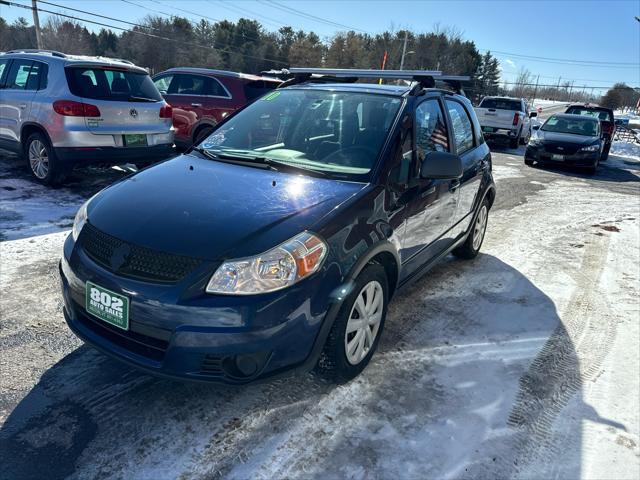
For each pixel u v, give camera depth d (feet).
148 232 7.39
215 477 6.65
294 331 7.20
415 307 12.14
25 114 20.26
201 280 6.85
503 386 9.09
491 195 16.08
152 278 7.02
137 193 8.55
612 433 8.02
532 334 11.19
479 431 7.86
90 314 7.72
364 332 8.87
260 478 6.69
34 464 6.68
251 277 6.89
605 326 11.83
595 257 17.16
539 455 7.43
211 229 7.34
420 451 7.36
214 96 29.19
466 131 14.26
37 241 14.78
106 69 20.52
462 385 9.04
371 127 10.09
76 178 22.81
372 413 8.09
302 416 7.92
